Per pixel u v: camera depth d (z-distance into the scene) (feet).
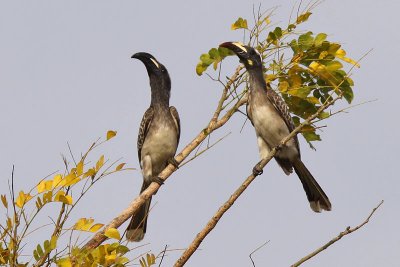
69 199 23.65
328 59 36.52
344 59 36.45
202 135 34.68
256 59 38.45
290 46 36.76
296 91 36.81
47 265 23.07
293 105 37.86
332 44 36.11
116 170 24.88
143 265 23.16
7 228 23.06
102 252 22.93
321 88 37.58
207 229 26.20
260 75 40.65
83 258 22.84
